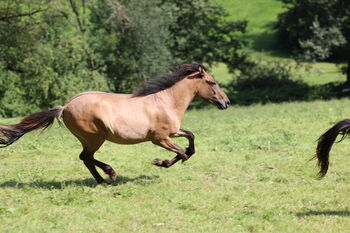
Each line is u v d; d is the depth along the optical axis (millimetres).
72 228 8844
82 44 36250
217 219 9336
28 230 8719
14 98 35750
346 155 14789
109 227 8914
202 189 11453
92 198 10656
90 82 35906
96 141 11531
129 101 11672
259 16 85625
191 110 34719
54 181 12328
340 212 9758
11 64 36406
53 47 35938
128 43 37688
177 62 40438
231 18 84375
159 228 8875
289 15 44500
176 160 12055
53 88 35219
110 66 37531
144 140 11852
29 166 14312
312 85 43625
